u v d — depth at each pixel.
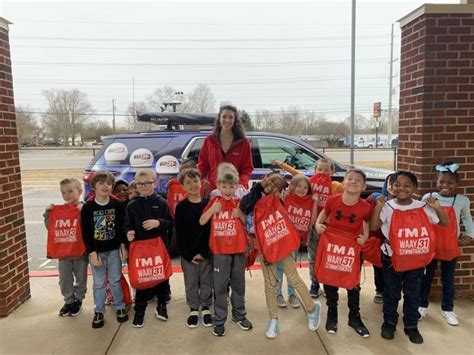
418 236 3.15
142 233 3.47
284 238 3.29
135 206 3.47
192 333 3.39
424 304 3.59
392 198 3.43
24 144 64.69
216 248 3.33
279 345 3.18
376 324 3.50
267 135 6.01
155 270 3.45
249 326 3.43
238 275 3.42
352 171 3.30
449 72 3.77
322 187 4.17
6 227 3.74
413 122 3.95
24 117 64.62
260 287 4.38
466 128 3.81
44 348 3.17
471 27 3.74
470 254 3.93
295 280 3.38
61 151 45.97
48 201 11.68
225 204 3.38
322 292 4.20
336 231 3.37
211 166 4.21
